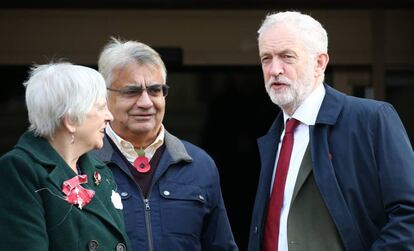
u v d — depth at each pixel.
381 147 11.05
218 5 19.97
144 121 11.41
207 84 21.25
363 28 20.88
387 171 10.93
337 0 19.91
